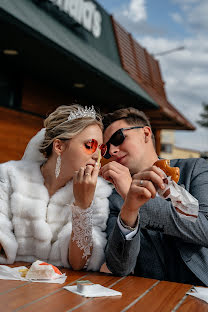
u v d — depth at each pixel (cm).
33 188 195
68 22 729
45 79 721
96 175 170
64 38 591
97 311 116
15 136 646
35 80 717
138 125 231
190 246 193
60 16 698
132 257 164
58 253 185
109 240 171
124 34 1066
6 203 196
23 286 140
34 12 565
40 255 188
